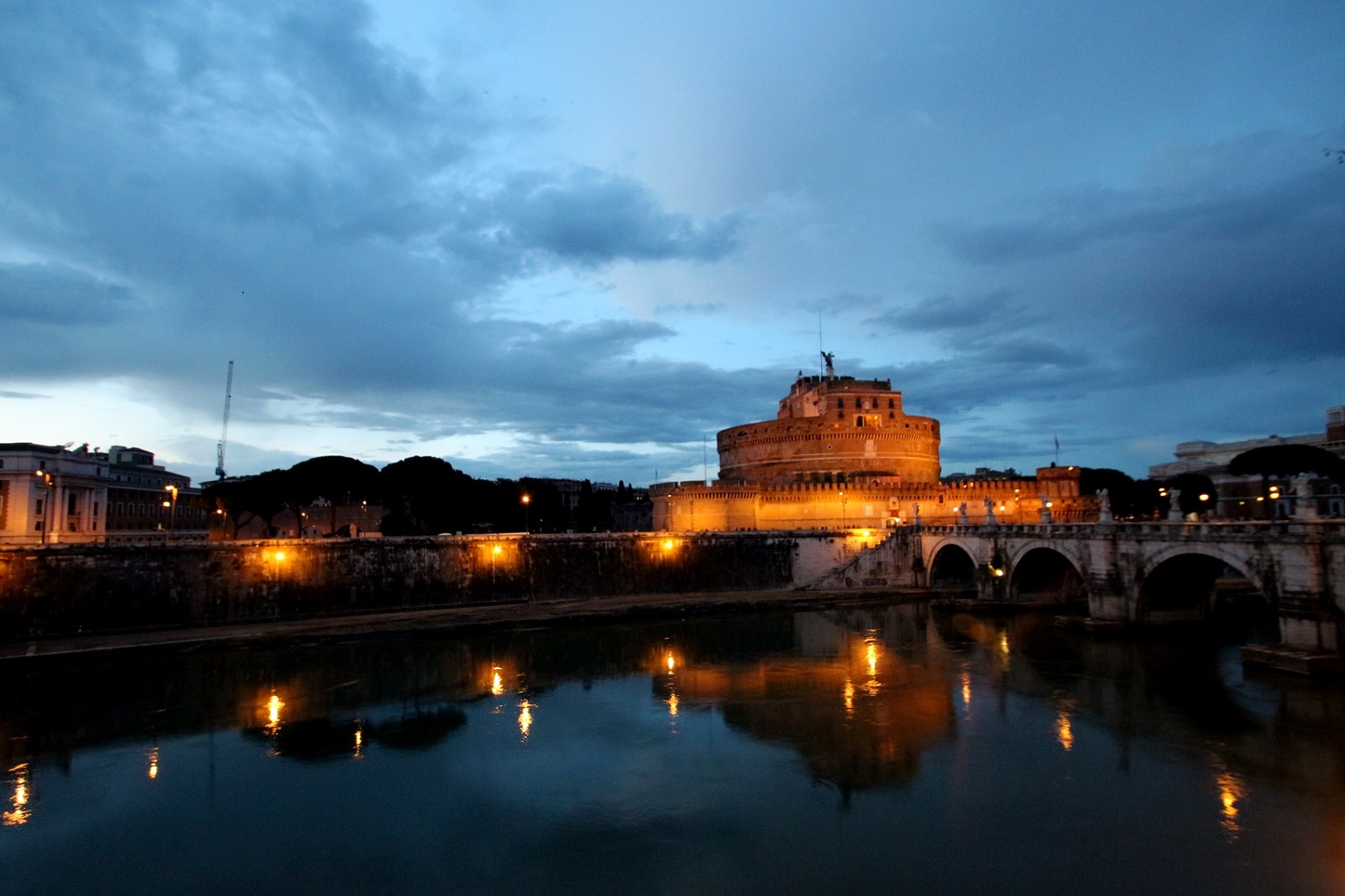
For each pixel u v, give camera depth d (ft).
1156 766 121.19
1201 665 185.88
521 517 476.95
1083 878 88.99
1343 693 156.87
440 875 93.66
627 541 338.95
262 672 195.11
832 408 492.13
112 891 91.50
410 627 243.40
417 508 389.60
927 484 436.76
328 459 359.46
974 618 277.03
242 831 105.70
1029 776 118.52
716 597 324.60
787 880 90.17
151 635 230.48
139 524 500.33
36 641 220.02
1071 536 249.34
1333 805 106.01
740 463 522.06
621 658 211.82
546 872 93.66
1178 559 216.95
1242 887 86.74
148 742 141.38
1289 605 173.58
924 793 112.98
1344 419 526.16
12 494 368.89
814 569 366.84
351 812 111.14
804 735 140.77
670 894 87.86
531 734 143.84
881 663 198.90
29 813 112.06
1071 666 190.19
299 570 268.82
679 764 127.34
